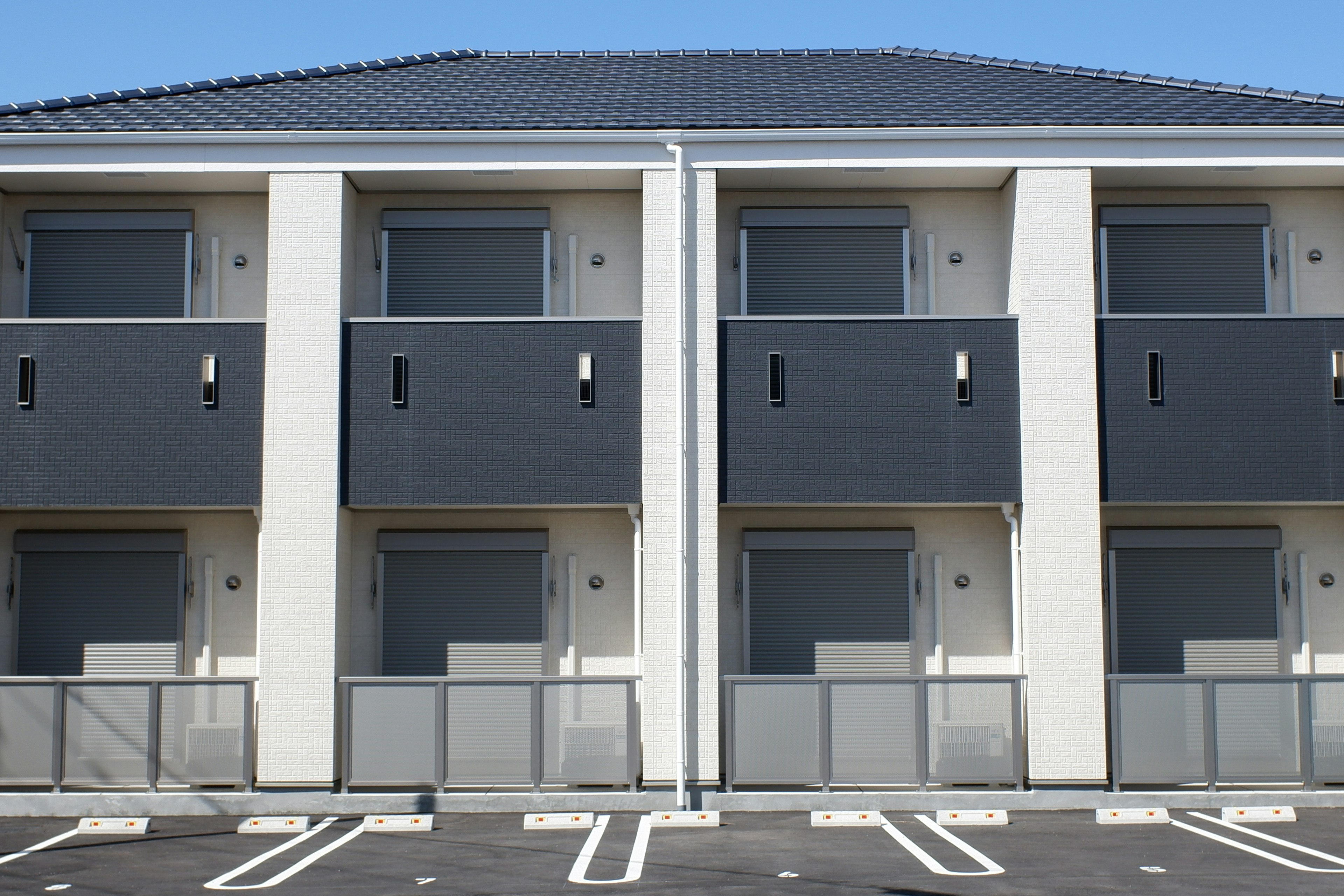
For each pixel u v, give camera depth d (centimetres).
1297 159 1443
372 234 1565
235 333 1453
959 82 1703
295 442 1428
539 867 1082
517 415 1441
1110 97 1588
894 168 1460
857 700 1387
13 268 1563
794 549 1538
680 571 1413
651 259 1454
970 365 1448
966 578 1535
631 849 1157
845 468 1434
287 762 1399
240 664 1529
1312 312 1557
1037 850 1139
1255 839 1190
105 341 1446
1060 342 1440
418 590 1534
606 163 1459
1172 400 1438
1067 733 1398
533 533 1538
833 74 1786
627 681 1395
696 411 1438
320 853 1148
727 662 1526
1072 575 1416
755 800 1376
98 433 1436
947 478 1434
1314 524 1548
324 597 1419
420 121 1490
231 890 1002
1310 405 1435
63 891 1004
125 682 1393
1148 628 1527
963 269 1566
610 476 1434
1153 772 1374
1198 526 1542
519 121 1486
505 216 1573
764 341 1451
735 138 1451
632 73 1802
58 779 1376
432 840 1212
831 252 1574
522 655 1528
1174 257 1564
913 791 1378
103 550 1526
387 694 1388
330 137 1446
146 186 1530
